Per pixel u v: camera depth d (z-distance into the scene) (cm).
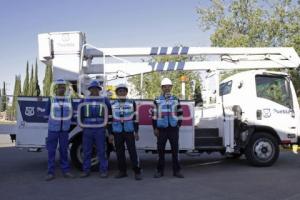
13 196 764
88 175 957
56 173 1004
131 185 864
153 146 1012
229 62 1180
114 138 941
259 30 2136
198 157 1365
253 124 1105
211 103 1152
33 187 844
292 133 1122
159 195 772
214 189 825
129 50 1128
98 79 1101
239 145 1108
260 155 1107
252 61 1196
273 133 1116
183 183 885
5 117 2642
